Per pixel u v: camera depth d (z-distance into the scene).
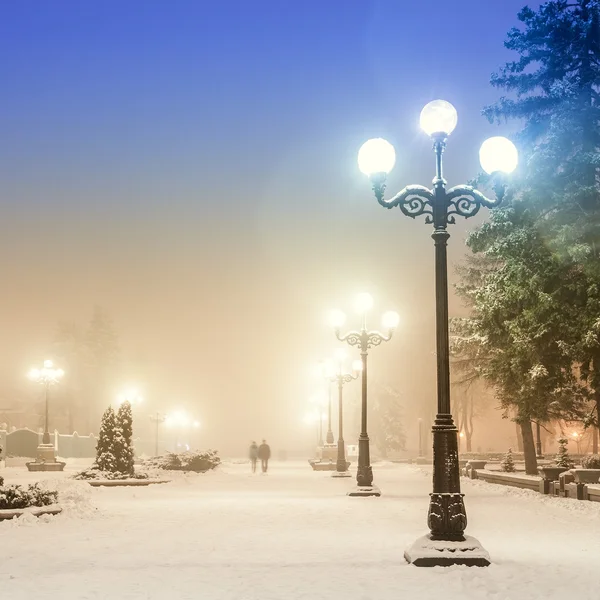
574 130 28.44
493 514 21.67
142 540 15.34
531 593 9.98
